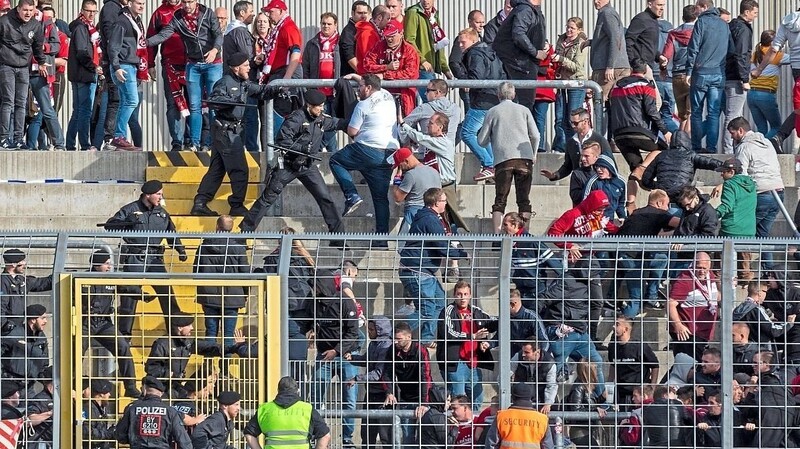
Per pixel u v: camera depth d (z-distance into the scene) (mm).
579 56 69438
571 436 46656
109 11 65312
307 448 43500
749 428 45938
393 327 45375
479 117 63750
